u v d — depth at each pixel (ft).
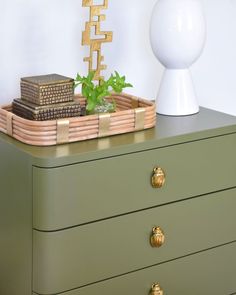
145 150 7.98
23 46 8.96
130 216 8.05
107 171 7.77
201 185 8.53
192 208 8.52
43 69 9.16
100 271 7.98
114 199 7.89
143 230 8.18
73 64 9.36
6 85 8.96
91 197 7.73
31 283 7.87
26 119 7.89
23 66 9.02
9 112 8.05
